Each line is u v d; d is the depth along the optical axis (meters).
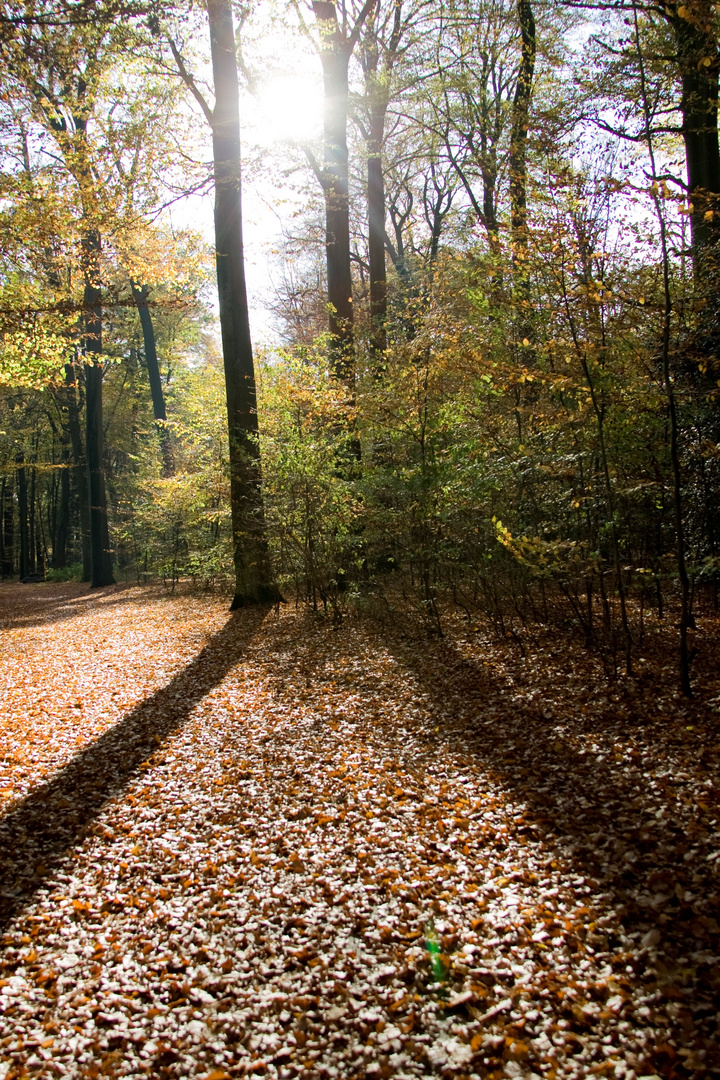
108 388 29.38
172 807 4.41
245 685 7.27
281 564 11.37
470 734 5.18
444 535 8.07
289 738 5.52
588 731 4.85
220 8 10.22
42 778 5.11
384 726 5.61
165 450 21.75
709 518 6.00
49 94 9.49
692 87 7.94
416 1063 2.25
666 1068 2.11
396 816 4.00
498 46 15.27
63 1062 2.38
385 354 9.27
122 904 3.34
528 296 6.09
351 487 9.48
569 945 2.72
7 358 11.19
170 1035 2.47
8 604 19.91
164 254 10.72
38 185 9.05
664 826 3.48
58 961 2.93
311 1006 2.55
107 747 5.68
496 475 6.84
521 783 4.25
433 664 7.13
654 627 6.57
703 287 5.61
